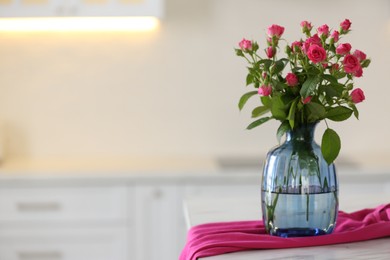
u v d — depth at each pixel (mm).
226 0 4258
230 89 4289
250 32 4266
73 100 4262
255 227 2135
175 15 4238
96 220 3699
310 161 1947
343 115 1950
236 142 4320
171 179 3693
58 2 3871
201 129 4301
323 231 1981
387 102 4328
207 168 3766
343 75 1937
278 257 1805
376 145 4352
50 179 3662
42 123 4262
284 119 1968
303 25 2012
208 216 2371
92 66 4254
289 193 1950
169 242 3723
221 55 4273
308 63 1923
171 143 4301
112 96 4270
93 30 4230
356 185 3723
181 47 4258
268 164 1993
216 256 1843
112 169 3748
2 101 4238
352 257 1787
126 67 4258
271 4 4262
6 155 4242
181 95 4281
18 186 3666
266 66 1937
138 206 3701
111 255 3727
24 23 4203
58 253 3717
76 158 4234
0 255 3697
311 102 1894
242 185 3721
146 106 4281
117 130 4281
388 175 3715
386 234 1998
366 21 4293
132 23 4227
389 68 4309
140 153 4297
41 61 4234
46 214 3688
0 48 4215
